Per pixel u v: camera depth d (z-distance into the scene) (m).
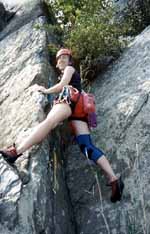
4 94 6.02
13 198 4.05
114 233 4.62
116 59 6.64
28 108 5.37
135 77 5.98
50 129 4.68
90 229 4.74
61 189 4.86
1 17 8.15
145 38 6.76
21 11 8.22
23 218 3.98
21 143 4.66
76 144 5.65
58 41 7.17
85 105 4.89
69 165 5.39
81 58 6.55
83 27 6.55
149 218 4.61
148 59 6.18
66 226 4.58
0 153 4.48
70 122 4.97
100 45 6.54
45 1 8.10
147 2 7.97
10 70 6.45
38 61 6.21
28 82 5.86
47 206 4.33
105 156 5.22
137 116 5.39
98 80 6.45
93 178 5.12
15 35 7.39
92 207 4.90
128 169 5.01
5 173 4.29
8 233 3.84
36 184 4.29
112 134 5.40
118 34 6.87
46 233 4.16
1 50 7.16
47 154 4.80
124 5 8.42
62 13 7.49
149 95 5.53
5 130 5.30
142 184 4.83
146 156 5.02
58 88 5.14
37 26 7.05
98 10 7.05
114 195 4.77
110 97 5.91
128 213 4.70
